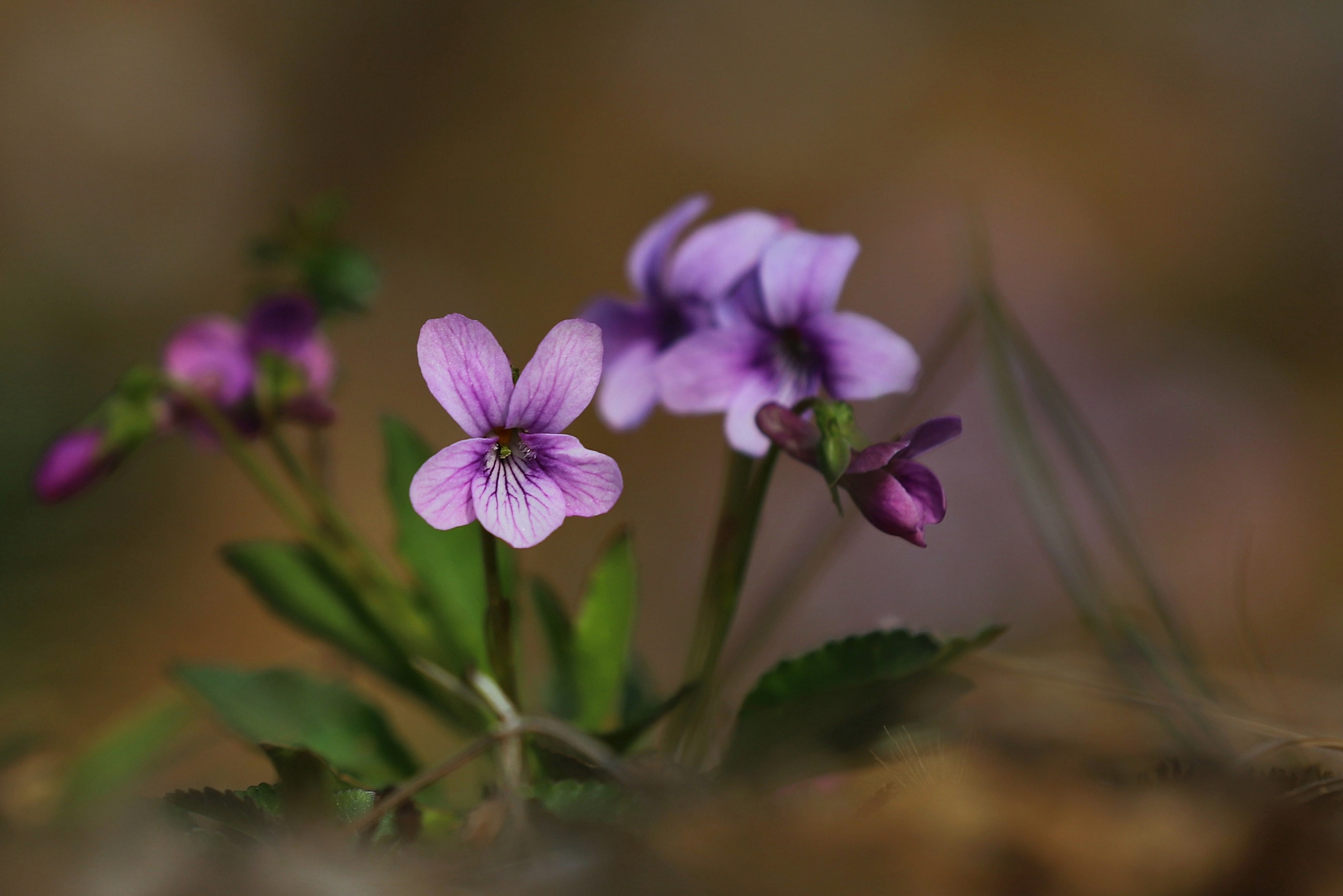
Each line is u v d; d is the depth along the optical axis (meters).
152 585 0.38
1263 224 0.95
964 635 0.27
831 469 0.27
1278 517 0.60
